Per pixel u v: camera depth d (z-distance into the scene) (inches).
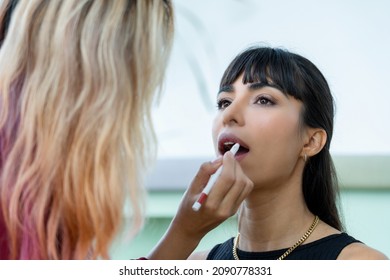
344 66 94.8
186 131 98.0
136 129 33.7
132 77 33.9
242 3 95.7
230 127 44.9
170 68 96.5
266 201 45.3
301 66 46.2
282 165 44.6
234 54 95.8
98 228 31.4
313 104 46.1
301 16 94.7
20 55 33.3
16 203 31.3
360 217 95.4
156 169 98.7
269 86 44.8
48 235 31.6
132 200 32.5
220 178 41.3
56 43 32.6
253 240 46.2
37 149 31.8
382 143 96.7
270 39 95.4
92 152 31.9
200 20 96.3
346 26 94.3
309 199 48.1
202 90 96.9
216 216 41.7
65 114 32.0
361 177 98.1
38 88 32.2
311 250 43.8
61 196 31.8
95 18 33.2
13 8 37.0
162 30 35.6
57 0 33.6
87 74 32.3
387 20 93.6
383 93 95.0
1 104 33.1
